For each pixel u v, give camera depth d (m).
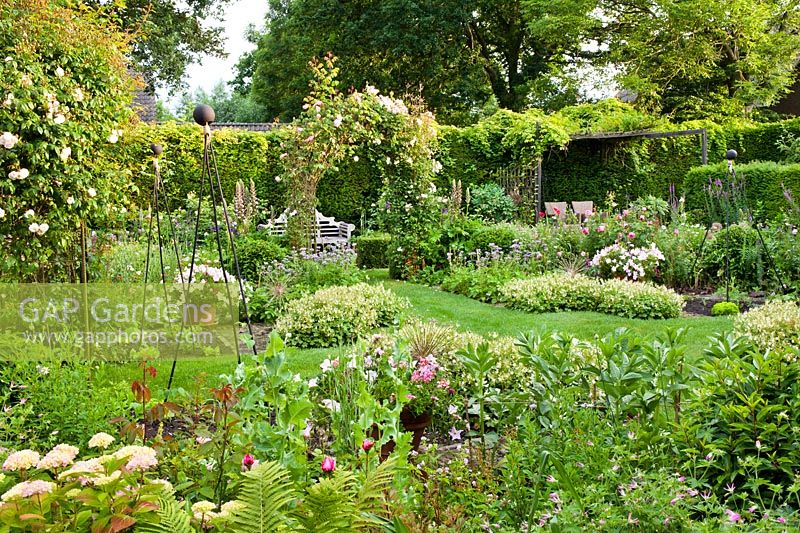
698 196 13.76
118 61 5.69
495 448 3.00
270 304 7.96
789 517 2.11
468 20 21.62
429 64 21.73
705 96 21.06
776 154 17.17
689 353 5.97
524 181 15.26
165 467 2.51
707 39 19.84
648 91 19.61
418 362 4.11
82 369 3.56
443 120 24.03
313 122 9.34
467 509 2.38
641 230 10.51
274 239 10.20
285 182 9.80
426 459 2.91
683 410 2.98
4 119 4.48
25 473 1.75
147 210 9.97
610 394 2.81
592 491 2.03
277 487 1.67
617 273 9.83
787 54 19.53
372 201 15.12
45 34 4.94
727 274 8.61
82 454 3.00
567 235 11.11
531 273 9.97
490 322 7.62
